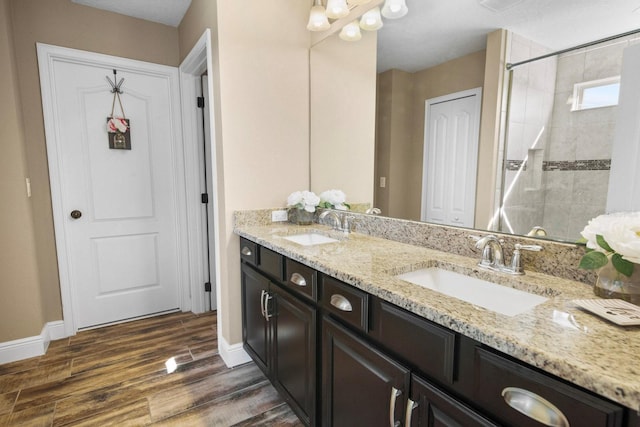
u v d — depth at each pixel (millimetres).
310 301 1327
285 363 1542
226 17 1816
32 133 2127
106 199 2453
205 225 2734
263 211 2047
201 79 2605
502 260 1089
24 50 2059
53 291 2281
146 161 2572
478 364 699
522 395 620
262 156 2025
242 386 1824
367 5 1747
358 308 1032
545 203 1061
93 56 2275
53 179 2215
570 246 984
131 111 2480
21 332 2045
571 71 987
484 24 1225
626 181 887
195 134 2605
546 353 565
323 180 2119
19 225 1998
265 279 1674
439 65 1399
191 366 2006
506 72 1160
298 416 1458
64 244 2293
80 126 2316
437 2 1395
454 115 1350
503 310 1009
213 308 2828
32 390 1751
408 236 1552
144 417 1569
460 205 1333
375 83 1725
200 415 1593
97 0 2180
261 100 1987
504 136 1175
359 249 1420
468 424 720
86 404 1650
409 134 1556
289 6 2043
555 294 891
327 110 2041
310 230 1940
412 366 865
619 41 889
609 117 913
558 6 1017
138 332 2422
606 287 811
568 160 1002
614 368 516
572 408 551
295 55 2096
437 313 755
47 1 2111
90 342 2268
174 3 2236
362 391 1058
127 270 2582
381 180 1719
